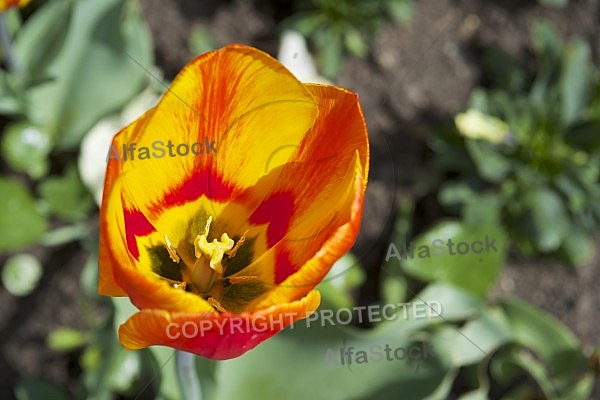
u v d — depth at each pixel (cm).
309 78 73
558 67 74
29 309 71
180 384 57
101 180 70
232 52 46
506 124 73
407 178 74
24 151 69
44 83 65
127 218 50
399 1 75
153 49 74
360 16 74
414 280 71
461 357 67
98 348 69
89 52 66
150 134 48
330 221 49
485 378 72
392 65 76
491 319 67
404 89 76
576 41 72
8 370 70
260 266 53
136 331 46
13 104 67
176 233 53
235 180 53
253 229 53
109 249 44
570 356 70
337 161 50
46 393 69
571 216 73
